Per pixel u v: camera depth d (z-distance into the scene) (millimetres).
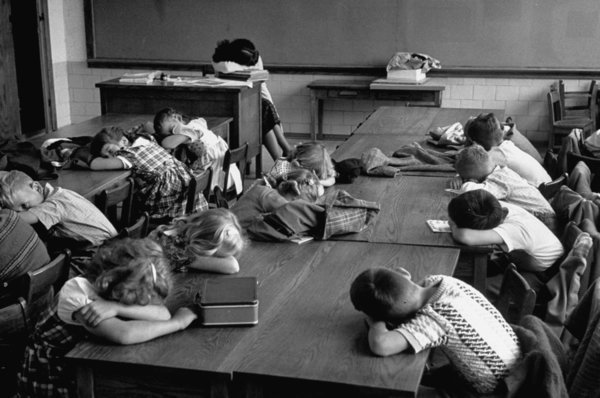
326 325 2367
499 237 3172
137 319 2270
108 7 9164
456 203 3176
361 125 5945
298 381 2051
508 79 8539
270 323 2375
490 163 3951
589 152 5160
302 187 3430
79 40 9289
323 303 2531
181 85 6621
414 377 2062
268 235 3123
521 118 8609
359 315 2443
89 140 5125
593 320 2500
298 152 4039
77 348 2195
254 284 2461
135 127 5707
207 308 2320
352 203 3373
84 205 3744
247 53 7141
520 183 3855
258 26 8969
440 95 8281
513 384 2199
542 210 3762
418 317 2234
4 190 3543
